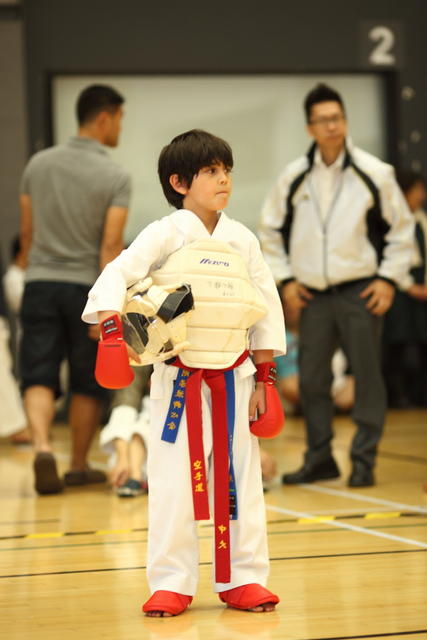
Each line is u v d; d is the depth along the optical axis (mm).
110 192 11281
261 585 6078
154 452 6031
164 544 5992
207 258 5996
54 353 11375
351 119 21812
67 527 9039
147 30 20922
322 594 6398
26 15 20562
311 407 11492
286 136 21547
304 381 11398
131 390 11453
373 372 11102
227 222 6223
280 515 9336
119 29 20844
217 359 5984
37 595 6574
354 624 5695
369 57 21625
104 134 11641
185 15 21016
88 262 11391
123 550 7996
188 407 5941
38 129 20672
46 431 11094
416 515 9211
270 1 21250
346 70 21531
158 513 6008
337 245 11008
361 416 11125
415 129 21844
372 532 8422
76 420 11750
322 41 21453
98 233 11398
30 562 7590
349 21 21547
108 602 6355
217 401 5996
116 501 10508
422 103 21891
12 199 20203
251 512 6066
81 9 20734
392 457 13562
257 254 6277
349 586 6598
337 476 11641
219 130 21359
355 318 11055
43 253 11406
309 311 11320
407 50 21781
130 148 21094
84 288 11328
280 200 11414
